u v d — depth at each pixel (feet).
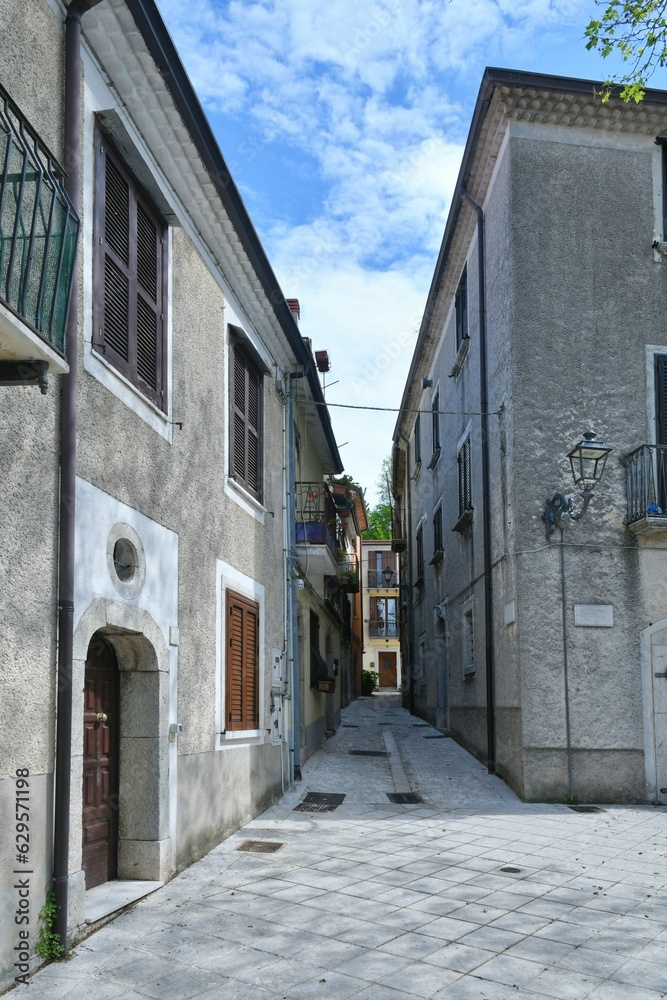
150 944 16.42
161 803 20.72
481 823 29.27
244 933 17.21
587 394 36.37
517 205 37.22
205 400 26.37
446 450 55.36
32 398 15.37
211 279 27.68
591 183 37.76
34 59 16.21
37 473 15.48
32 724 14.98
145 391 21.27
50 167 15.12
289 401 40.01
